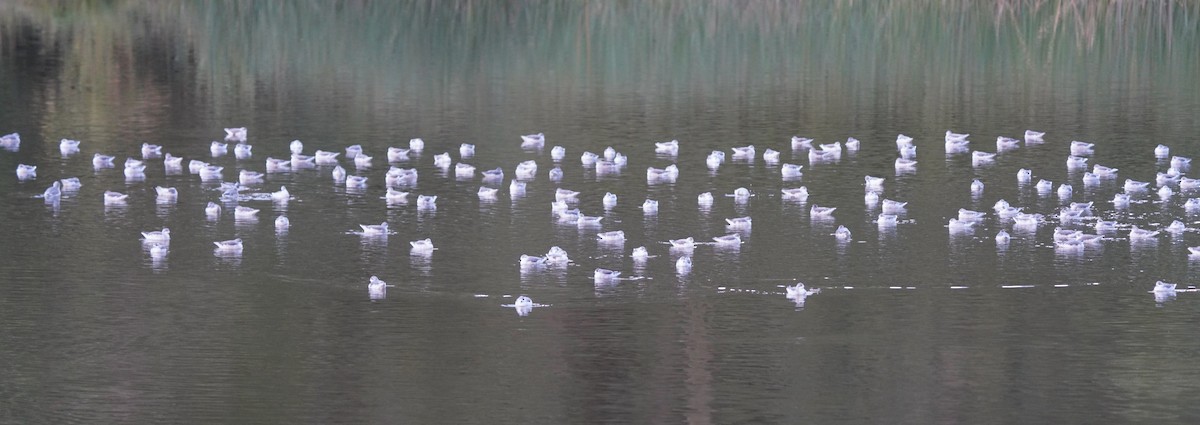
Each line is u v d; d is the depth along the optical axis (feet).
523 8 500.74
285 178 268.62
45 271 203.41
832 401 155.63
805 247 215.72
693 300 189.06
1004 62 417.69
